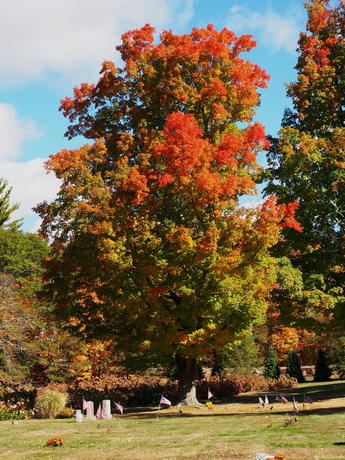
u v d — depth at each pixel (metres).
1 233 47.59
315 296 26.31
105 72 26.88
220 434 13.41
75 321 31.75
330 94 29.16
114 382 31.94
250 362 46.19
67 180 23.19
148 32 26.64
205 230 22.08
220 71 24.95
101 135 26.88
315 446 10.48
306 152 26.59
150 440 13.24
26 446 13.58
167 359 26.11
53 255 25.73
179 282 21.86
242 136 23.05
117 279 22.72
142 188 21.44
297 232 28.03
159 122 25.48
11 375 30.59
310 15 30.48
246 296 21.83
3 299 32.53
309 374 52.03
